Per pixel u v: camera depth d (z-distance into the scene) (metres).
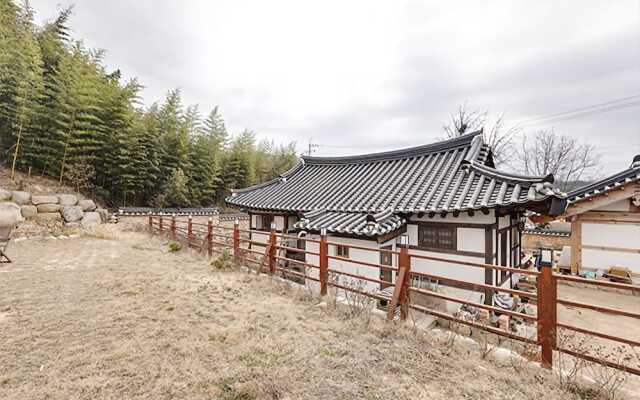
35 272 5.90
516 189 5.69
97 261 6.97
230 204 11.06
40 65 11.42
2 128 11.00
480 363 2.90
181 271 6.25
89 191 12.64
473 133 8.86
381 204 7.42
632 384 2.81
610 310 2.46
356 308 4.12
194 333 3.40
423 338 3.37
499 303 6.11
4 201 9.59
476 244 6.17
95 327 3.50
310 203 9.06
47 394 2.29
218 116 19.72
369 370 2.73
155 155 14.15
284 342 3.22
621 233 8.65
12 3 12.43
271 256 6.05
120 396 2.30
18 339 3.15
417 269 6.94
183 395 2.34
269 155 26.80
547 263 2.87
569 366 3.20
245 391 2.38
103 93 12.64
